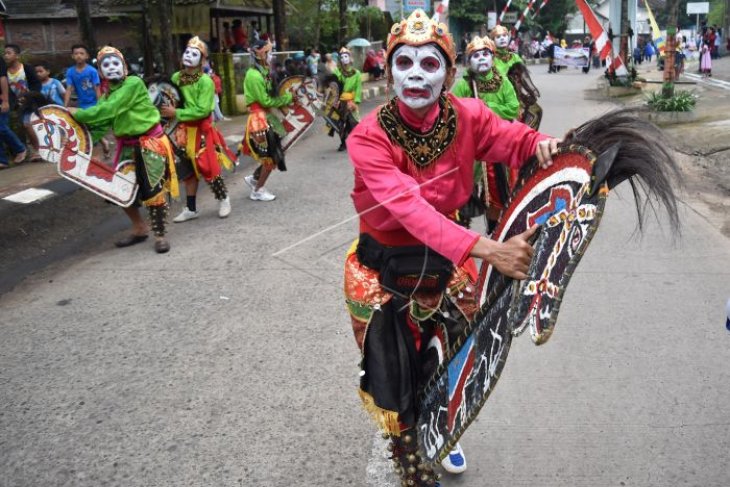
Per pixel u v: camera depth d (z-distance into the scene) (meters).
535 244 1.99
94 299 5.01
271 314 4.56
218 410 3.43
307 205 7.49
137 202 6.19
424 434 2.31
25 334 4.45
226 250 5.98
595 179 1.73
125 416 3.41
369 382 2.38
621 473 2.84
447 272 2.38
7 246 6.36
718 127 10.75
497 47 6.15
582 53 30.16
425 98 2.19
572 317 4.32
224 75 16.02
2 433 3.31
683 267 5.13
